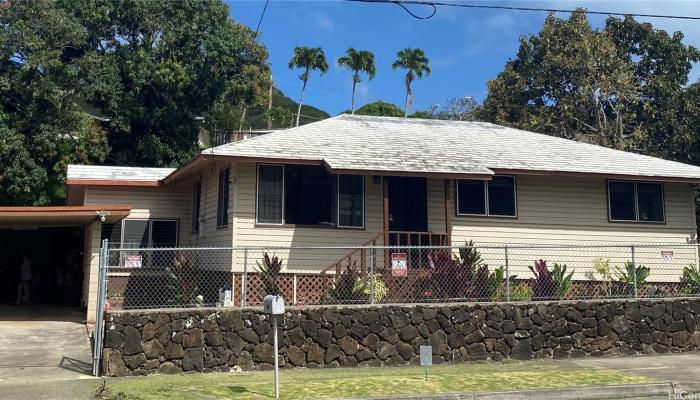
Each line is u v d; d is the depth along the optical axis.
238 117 37.50
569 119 36.97
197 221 18.27
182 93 31.12
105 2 30.12
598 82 36.12
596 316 12.72
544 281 14.70
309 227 15.40
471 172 15.29
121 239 18.56
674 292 16.25
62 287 21.69
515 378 9.95
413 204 16.73
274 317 8.73
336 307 11.40
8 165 24.00
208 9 31.44
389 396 8.49
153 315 10.39
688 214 18.42
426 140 18.28
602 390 9.16
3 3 25.16
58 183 26.20
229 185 15.45
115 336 10.10
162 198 19.12
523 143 19.45
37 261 22.62
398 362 11.46
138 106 30.73
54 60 24.84
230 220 15.10
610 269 17.03
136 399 8.34
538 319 12.38
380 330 11.52
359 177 16.12
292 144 15.90
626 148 35.62
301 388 9.06
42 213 13.98
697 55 38.31
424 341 11.69
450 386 9.22
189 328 10.55
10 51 24.81
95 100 30.03
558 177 17.55
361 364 11.30
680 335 13.18
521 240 17.03
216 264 15.96
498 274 13.96
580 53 36.50
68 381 9.40
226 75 32.75
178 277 13.91
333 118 19.97
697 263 18.08
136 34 31.48
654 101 37.62
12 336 13.06
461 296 13.39
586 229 17.53
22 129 25.03
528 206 17.28
